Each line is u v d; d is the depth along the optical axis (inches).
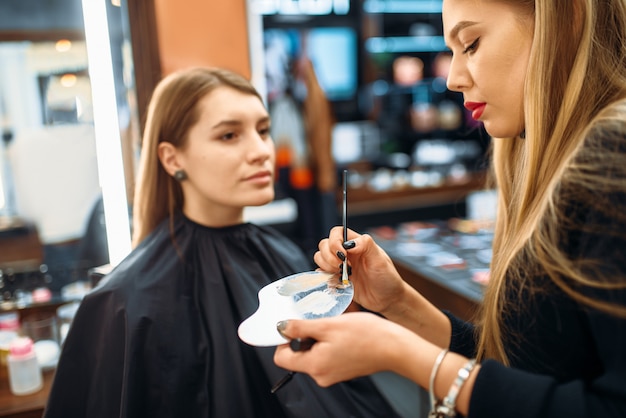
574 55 21.6
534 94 21.9
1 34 52.1
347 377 20.6
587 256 18.8
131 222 46.4
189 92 32.1
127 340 28.5
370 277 27.7
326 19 123.2
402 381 71.2
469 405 19.0
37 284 53.0
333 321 20.7
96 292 30.2
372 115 136.9
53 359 47.2
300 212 99.0
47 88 53.5
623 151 18.6
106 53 44.4
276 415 30.1
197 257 32.9
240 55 49.2
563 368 20.8
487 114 23.9
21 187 53.9
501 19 22.1
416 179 130.2
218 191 32.3
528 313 21.3
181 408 28.7
